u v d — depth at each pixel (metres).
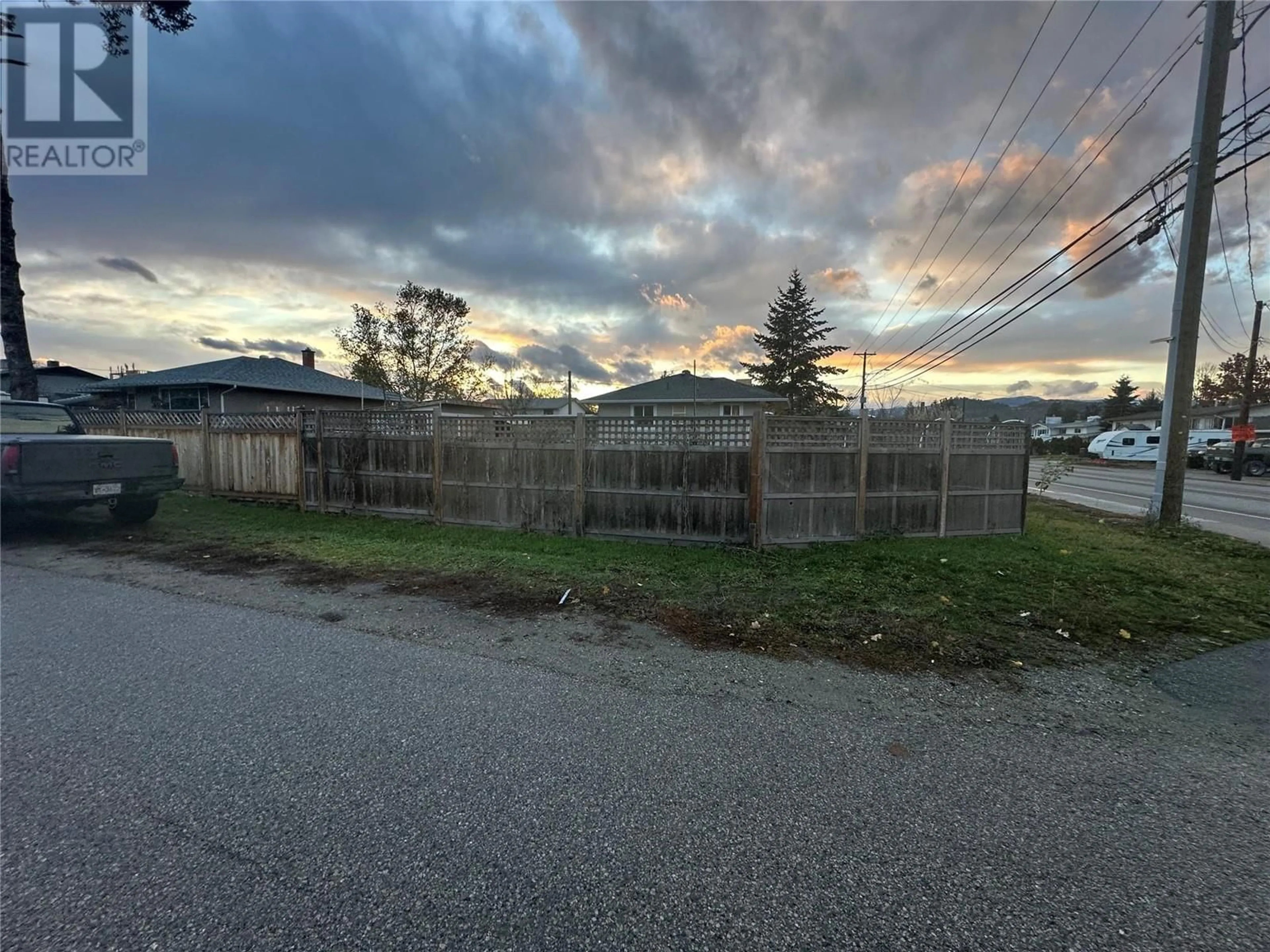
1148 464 29.55
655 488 6.88
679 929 1.61
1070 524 8.80
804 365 39.44
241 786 2.23
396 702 2.92
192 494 10.46
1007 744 2.59
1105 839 1.99
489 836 1.97
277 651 3.56
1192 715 2.89
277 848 1.90
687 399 26.89
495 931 1.60
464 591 4.84
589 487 7.18
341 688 3.08
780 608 4.44
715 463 6.65
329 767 2.36
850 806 2.14
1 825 1.98
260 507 9.37
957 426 7.21
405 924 1.61
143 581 5.07
